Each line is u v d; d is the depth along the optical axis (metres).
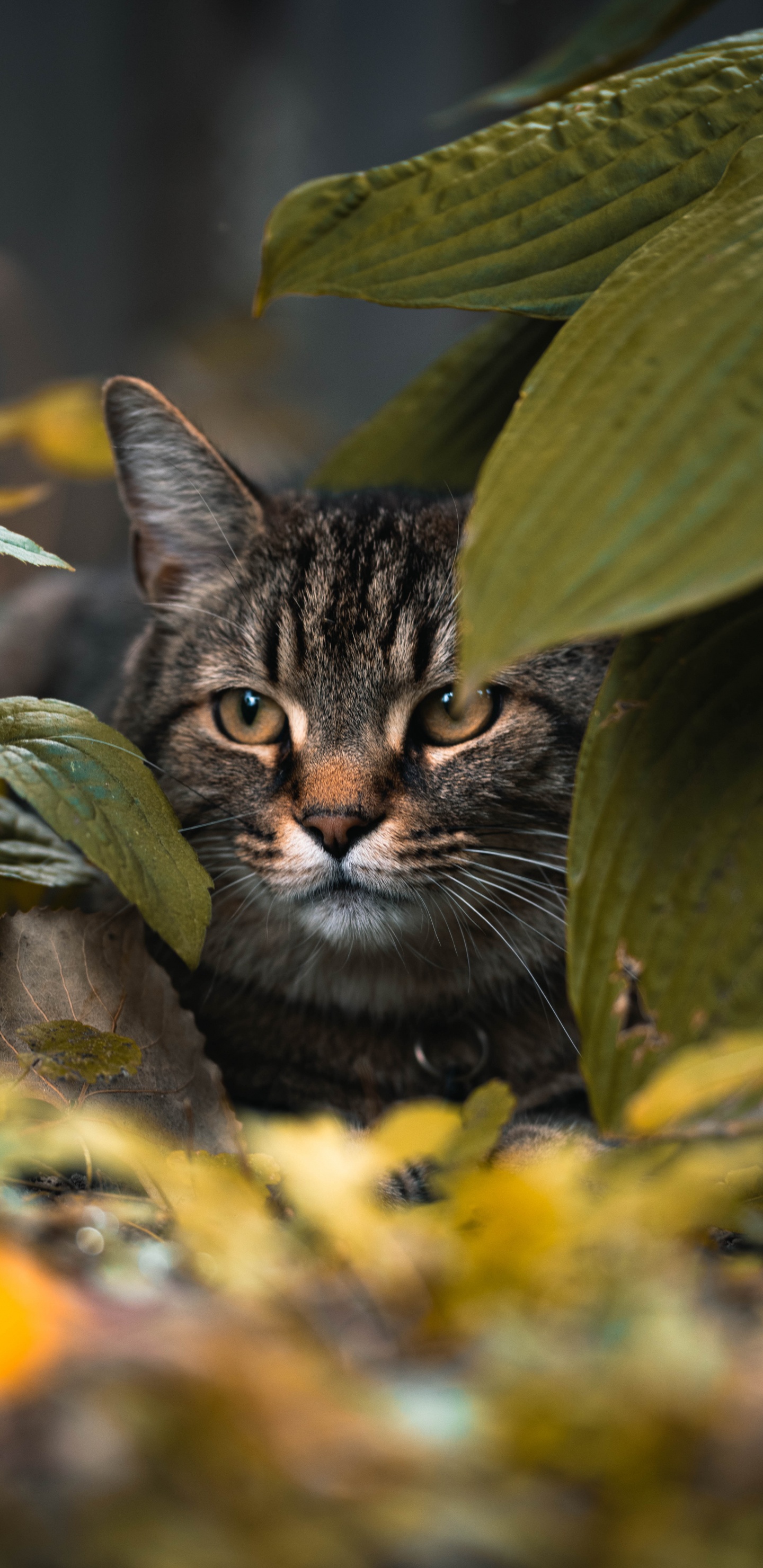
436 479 0.92
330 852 0.84
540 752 0.85
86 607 1.06
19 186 2.24
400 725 0.85
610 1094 0.75
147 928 0.86
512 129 0.80
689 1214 0.73
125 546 1.93
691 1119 0.73
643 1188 0.73
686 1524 0.45
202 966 0.87
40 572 1.26
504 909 0.85
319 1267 0.73
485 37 2.26
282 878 0.85
